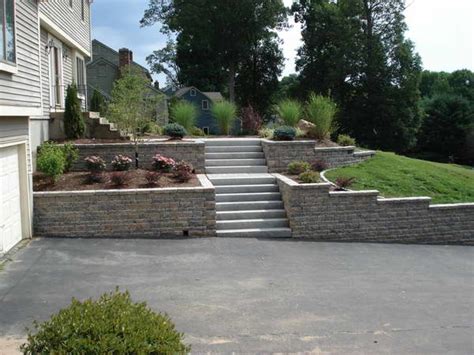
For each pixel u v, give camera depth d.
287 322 6.88
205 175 14.41
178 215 11.83
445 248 12.69
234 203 12.91
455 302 8.09
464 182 16.44
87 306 4.06
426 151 50.09
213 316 6.97
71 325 3.77
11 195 10.22
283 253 10.86
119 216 11.55
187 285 8.27
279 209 13.02
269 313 7.18
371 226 12.94
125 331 3.74
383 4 41.12
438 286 9.00
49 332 3.76
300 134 17.28
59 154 12.45
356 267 10.05
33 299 7.32
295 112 18.77
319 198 12.56
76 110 15.37
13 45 9.67
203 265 9.52
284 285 8.52
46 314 6.75
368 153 17.94
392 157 18.55
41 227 11.26
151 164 14.14
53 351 3.53
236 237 12.05
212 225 11.99
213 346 6.05
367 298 8.06
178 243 11.19
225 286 8.30
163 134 17.56
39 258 9.52
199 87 56.94
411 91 41.53
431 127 48.91
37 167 12.86
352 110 42.19
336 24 43.62
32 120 13.39
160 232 11.77
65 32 18.17
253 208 12.98
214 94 53.59
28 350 3.77
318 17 46.19
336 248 11.70
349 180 14.28
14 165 10.43
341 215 12.72
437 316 7.39
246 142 16.36
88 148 14.10
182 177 12.84
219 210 12.77
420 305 7.85
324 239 12.61
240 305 7.45
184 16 47.16
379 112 41.31
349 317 7.18
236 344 6.13
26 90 10.59
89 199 11.39
